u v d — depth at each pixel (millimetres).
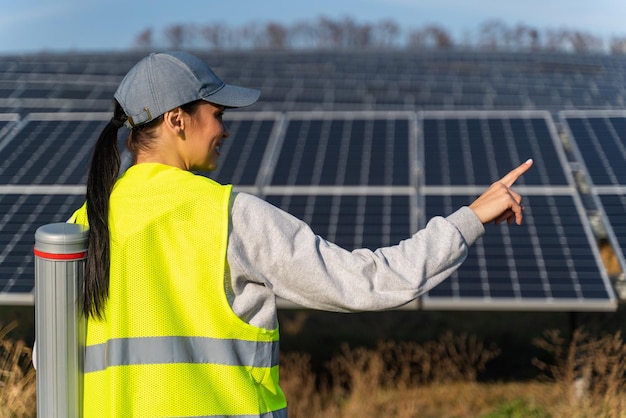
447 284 8352
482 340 11828
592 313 10391
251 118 11969
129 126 2346
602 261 8531
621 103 17562
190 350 2188
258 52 26047
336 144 11078
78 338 2293
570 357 8156
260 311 2254
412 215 9375
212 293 2180
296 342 11859
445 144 10945
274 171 10430
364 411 8938
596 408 6945
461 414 9281
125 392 2164
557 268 8445
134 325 2188
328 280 2156
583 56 25016
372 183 10047
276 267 2184
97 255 2215
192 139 2357
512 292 8141
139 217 2225
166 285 2197
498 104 17344
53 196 9797
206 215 2211
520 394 9836
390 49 28359
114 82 18312
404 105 17000
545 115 11523
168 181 2264
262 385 2264
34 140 11359
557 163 10250
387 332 12188
